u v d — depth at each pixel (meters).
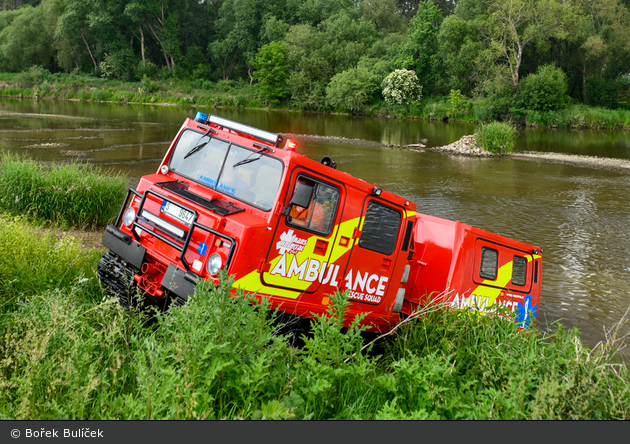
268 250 5.41
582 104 65.06
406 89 66.69
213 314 3.90
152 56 90.56
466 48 65.25
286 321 5.76
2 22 92.06
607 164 30.59
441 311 6.52
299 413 3.70
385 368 5.67
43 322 4.65
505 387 4.55
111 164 20.25
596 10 66.50
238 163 5.96
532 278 8.88
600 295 10.46
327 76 72.88
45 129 31.34
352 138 38.47
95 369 3.96
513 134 35.88
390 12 97.31
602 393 4.42
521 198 20.05
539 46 63.53
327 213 5.93
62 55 81.31
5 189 10.46
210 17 97.94
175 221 5.70
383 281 6.76
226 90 79.25
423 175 23.94
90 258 7.34
